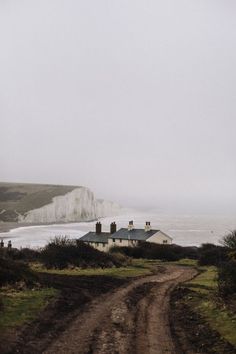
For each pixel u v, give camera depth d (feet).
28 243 476.13
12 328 80.12
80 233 638.53
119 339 80.43
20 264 137.39
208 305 105.70
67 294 120.16
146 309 109.29
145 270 201.87
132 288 143.23
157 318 98.99
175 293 133.08
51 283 134.62
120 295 128.57
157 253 280.51
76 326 88.53
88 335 82.28
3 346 69.92
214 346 75.00
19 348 70.49
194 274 190.08
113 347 75.15
